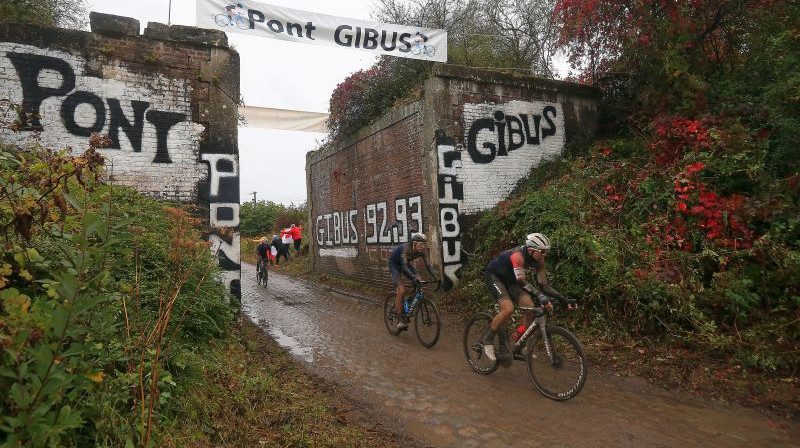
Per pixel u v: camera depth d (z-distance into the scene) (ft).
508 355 17.28
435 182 31.58
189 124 24.89
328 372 19.06
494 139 33.35
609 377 17.08
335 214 47.75
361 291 39.52
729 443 12.23
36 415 6.55
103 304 9.64
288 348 22.81
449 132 32.04
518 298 17.02
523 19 47.37
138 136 23.93
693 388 15.55
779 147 20.97
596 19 28.78
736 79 26.50
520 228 27.43
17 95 22.06
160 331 10.41
